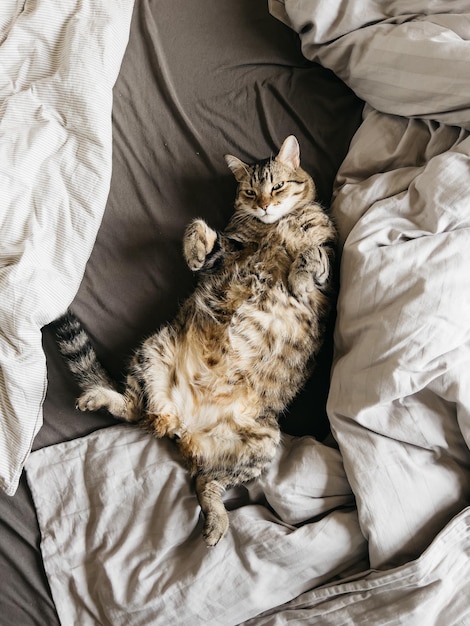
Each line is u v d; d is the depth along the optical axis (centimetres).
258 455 90
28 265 89
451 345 82
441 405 85
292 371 93
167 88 101
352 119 103
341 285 90
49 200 93
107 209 99
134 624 85
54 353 95
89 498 91
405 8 96
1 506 90
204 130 101
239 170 97
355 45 98
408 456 84
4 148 92
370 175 97
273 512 90
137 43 103
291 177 96
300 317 92
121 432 93
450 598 82
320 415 96
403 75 93
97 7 98
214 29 104
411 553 82
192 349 93
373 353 84
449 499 84
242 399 92
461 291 83
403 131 96
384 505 83
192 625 85
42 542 89
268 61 103
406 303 83
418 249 85
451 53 88
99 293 97
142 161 100
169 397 92
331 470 87
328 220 94
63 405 94
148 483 90
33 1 98
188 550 89
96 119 95
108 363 96
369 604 83
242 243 96
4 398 88
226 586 85
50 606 87
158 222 99
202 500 87
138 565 88
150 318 98
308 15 99
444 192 85
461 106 90
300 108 102
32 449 93
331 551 84
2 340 88
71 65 95
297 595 86
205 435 91
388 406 85
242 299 93
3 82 96
